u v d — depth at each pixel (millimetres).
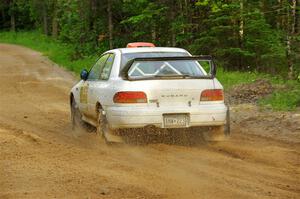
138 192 15422
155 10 77438
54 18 163625
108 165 18984
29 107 38938
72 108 28719
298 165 19281
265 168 18750
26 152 21203
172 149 22062
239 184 16469
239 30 64875
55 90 52469
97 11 95312
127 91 21734
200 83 22328
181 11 76562
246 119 29984
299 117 28797
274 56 63844
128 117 21547
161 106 21844
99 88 23781
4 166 18797
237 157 20703
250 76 48562
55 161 19594
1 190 15773
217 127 22734
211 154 21125
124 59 23641
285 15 73562
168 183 16469
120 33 94312
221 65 64062
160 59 21859
